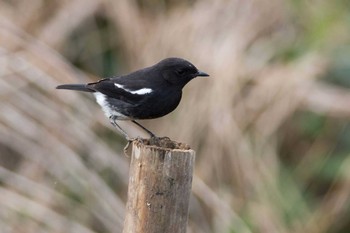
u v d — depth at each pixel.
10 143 12.32
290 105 13.60
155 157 7.33
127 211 7.54
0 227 11.51
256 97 13.65
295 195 13.30
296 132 13.74
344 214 13.41
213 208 12.71
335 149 13.77
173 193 7.36
